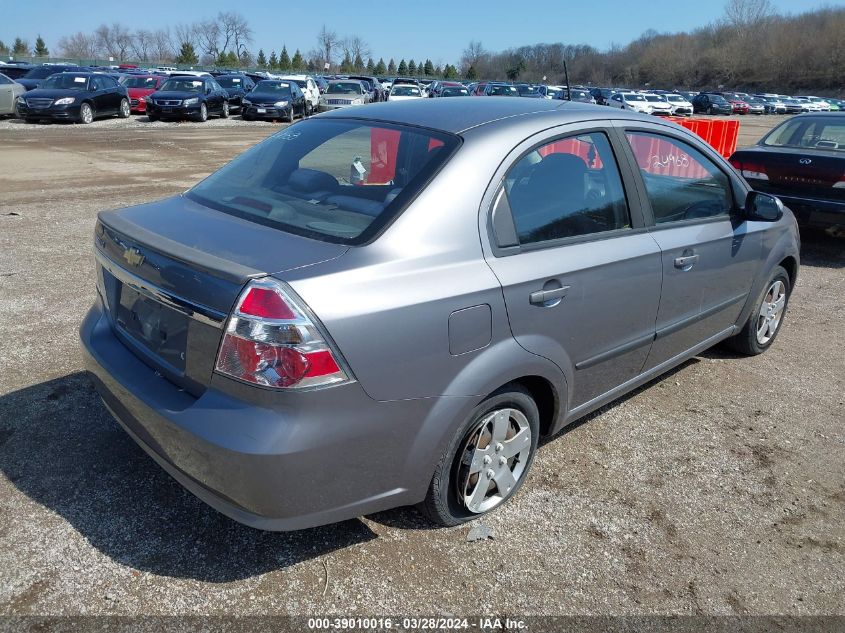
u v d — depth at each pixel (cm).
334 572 262
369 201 263
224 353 223
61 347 440
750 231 420
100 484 305
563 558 277
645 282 335
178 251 239
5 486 300
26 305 512
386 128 299
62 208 869
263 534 280
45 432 343
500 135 285
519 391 287
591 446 363
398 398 240
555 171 300
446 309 246
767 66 9331
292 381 217
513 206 279
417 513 301
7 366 410
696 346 411
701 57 10144
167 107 2291
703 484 334
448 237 255
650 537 293
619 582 266
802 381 455
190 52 9094
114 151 1498
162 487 306
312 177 288
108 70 4644
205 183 322
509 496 306
